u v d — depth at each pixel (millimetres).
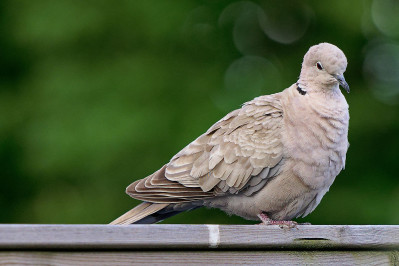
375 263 6793
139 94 14867
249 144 7969
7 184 16375
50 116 14656
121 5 15383
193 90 15195
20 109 15500
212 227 6285
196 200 8164
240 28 16234
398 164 15828
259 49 16344
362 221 15211
